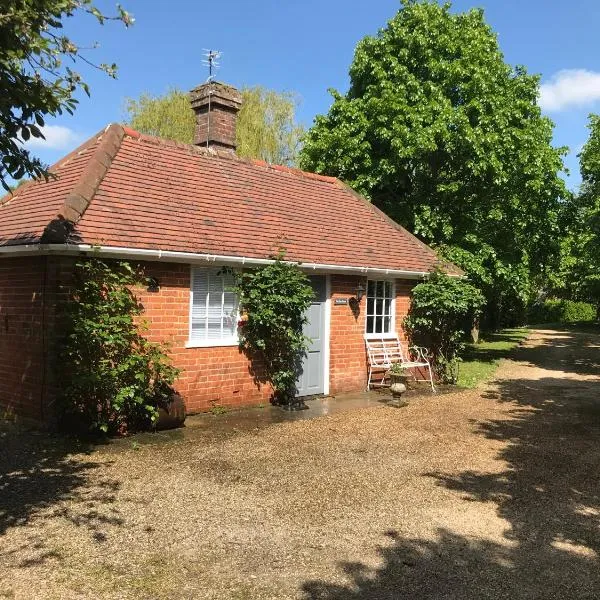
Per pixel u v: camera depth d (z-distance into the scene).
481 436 8.79
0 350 9.27
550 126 18.53
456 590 4.17
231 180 12.27
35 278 8.53
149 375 8.44
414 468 7.08
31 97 4.82
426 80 17.86
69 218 8.23
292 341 10.64
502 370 17.19
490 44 18.38
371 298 13.15
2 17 4.42
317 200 13.91
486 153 16.22
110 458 7.14
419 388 13.23
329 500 5.91
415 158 16.98
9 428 8.45
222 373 10.01
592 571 4.50
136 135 11.56
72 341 7.90
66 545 4.73
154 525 5.18
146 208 9.55
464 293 13.58
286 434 8.58
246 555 4.65
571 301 49.72
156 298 9.03
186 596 4.00
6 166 4.98
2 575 4.21
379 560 4.61
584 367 18.34
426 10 18.12
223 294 10.07
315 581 4.25
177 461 7.09
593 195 18.66
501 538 5.09
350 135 17.98
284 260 10.46
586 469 7.18
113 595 3.98
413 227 17.52
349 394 12.22
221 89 13.78
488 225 17.55
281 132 30.19
